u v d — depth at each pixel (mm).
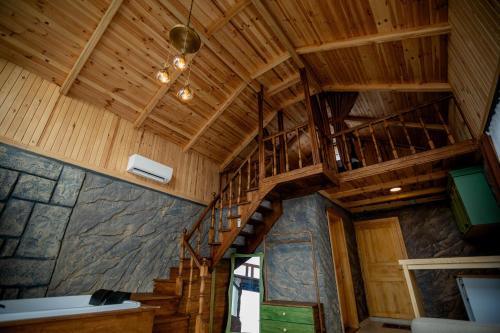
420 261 2367
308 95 4289
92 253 3758
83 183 3900
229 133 5965
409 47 3412
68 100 4039
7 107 3371
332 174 4117
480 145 3201
